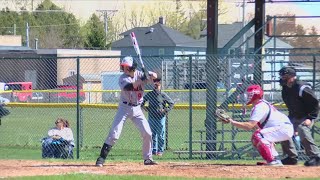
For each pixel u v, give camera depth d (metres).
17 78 114.00
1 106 54.25
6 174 29.83
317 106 32.00
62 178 27.72
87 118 75.06
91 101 94.88
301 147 37.75
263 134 31.62
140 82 31.89
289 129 31.66
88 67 128.25
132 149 50.31
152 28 183.62
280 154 39.16
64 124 43.34
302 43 84.00
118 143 53.94
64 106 69.25
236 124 31.14
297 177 28.28
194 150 45.75
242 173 29.56
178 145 53.12
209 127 44.94
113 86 101.88
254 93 31.19
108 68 130.88
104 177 27.95
